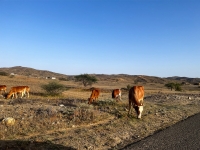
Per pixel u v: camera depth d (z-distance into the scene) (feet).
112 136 32.94
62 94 99.40
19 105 53.88
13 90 78.18
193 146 28.50
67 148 26.89
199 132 35.78
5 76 217.97
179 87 215.31
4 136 29.45
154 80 599.98
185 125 41.11
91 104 61.93
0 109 45.24
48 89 94.32
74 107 53.06
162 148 27.68
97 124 40.06
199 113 55.88
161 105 70.33
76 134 32.83
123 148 27.96
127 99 85.61
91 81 215.51
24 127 33.53
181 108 63.36
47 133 32.45
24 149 25.54
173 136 33.32
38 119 37.68
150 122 43.42
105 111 51.44
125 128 38.01
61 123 37.22
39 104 59.98
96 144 29.19
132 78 637.30
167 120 46.21
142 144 29.35
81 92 131.44
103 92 142.72
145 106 62.28
